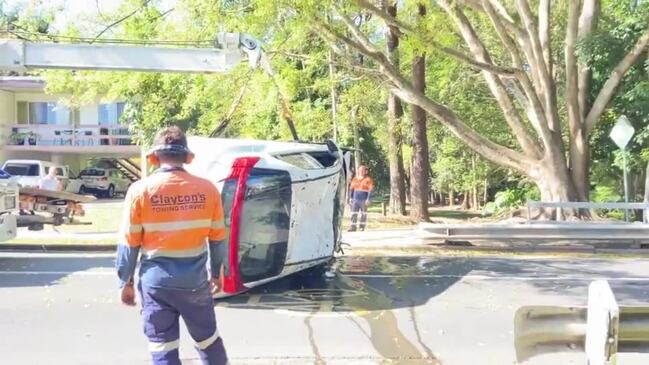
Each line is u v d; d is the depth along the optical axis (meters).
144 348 6.69
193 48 11.16
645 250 13.95
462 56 16.28
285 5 13.66
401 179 24.02
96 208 25.14
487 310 8.41
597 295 3.61
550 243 14.24
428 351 6.64
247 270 8.88
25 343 6.87
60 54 10.84
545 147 17.59
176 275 4.53
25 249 14.13
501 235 14.18
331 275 10.88
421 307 8.57
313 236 9.73
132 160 40.34
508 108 18.08
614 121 21.30
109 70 11.04
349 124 24.00
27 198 16.45
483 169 34.69
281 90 18.83
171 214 4.57
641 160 20.80
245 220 8.80
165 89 23.95
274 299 9.03
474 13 21.83
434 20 16.44
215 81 20.95
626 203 14.99
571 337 3.80
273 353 6.55
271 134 23.20
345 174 10.61
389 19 15.29
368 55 16.61
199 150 9.20
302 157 9.64
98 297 9.09
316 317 8.02
